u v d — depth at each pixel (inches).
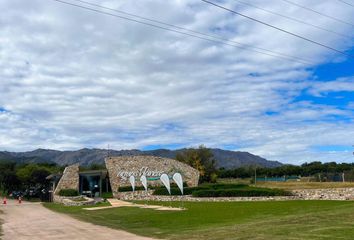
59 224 965.8
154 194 1827.0
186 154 2682.1
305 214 811.4
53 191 2279.8
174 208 1213.7
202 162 2659.9
